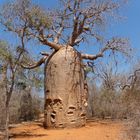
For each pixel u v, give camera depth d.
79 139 17.25
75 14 23.25
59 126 21.80
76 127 21.83
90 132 19.50
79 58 23.00
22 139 17.86
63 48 22.78
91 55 23.89
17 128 22.84
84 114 22.62
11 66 18.48
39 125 24.20
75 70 22.50
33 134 19.73
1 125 22.91
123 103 27.42
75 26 23.33
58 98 22.00
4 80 18.89
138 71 29.38
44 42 21.83
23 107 31.41
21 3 18.78
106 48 23.88
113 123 23.92
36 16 19.03
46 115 22.53
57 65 22.28
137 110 12.29
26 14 18.75
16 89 29.08
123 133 12.48
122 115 27.28
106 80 34.09
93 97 31.53
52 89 22.30
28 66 23.16
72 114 21.92
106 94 31.47
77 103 22.25
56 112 22.00
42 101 34.81
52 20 22.14
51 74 22.45
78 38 24.06
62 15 23.38
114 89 33.31
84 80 23.22
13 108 29.59
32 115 32.06
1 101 22.88
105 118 29.02
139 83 28.16
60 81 22.09
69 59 22.39
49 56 23.06
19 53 18.73
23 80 27.42
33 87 30.16
